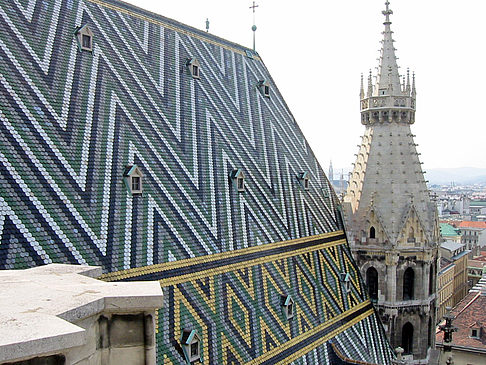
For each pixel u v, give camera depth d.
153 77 47.84
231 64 62.41
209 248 42.31
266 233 50.38
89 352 13.20
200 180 45.66
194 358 34.88
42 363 10.85
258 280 45.81
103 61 43.09
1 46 35.12
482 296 94.56
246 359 39.31
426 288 68.12
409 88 70.75
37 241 29.67
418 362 67.94
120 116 41.25
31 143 32.91
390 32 72.88
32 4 39.97
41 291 13.68
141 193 38.78
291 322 46.66
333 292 56.28
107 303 13.75
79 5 44.72
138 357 14.33
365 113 71.88
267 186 54.88
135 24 50.22
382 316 67.31
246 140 56.03
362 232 68.12
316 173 67.56
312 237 58.34
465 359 81.62
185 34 57.06
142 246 36.44
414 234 67.50
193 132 48.44
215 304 39.56
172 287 36.91
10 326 10.89
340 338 52.22
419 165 70.19
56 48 39.38
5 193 29.59
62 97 37.22
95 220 34.06
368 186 69.50
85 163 35.78
